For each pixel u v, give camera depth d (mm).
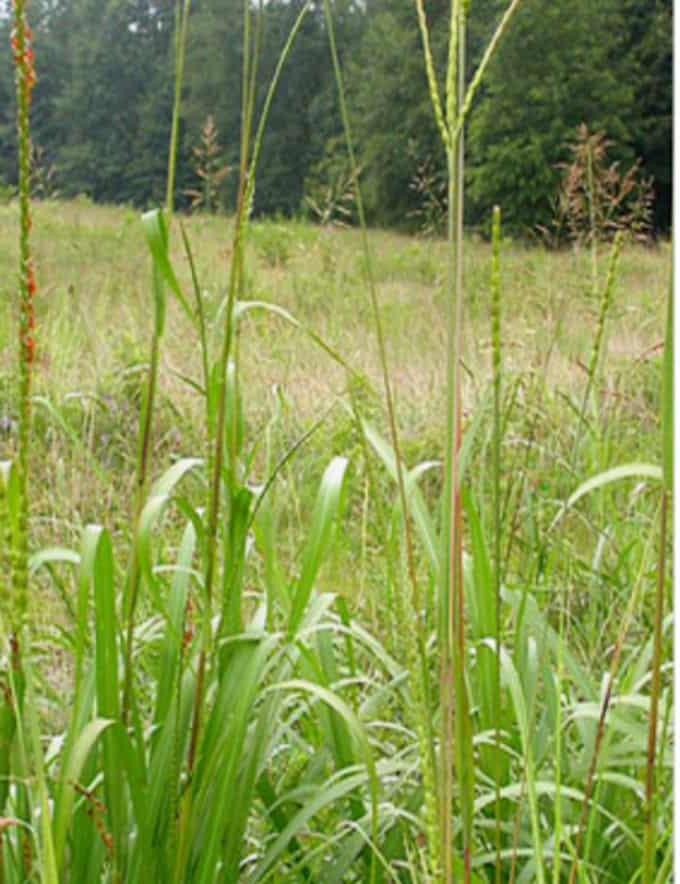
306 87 30141
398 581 1394
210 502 1765
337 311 7922
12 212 12969
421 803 2018
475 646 1918
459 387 1223
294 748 2297
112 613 1692
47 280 9289
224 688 1797
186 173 31609
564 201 5477
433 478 5121
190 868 1814
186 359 6020
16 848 1807
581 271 5582
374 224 25188
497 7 22531
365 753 1636
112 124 34375
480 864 1895
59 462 3830
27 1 1306
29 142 1338
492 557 2244
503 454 3373
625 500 3916
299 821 1887
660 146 24719
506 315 6910
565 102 23422
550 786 1788
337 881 1926
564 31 22922
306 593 1792
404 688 2104
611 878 2023
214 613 2125
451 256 1160
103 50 33688
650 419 4422
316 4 29359
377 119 25375
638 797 2168
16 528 1249
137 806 1733
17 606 1248
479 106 23469
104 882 1893
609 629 2938
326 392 5262
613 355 5938
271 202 30547
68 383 5727
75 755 1513
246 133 1632
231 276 1656
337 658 2768
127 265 10977
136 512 1710
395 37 24984
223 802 1738
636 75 25016
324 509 1779
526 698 2061
